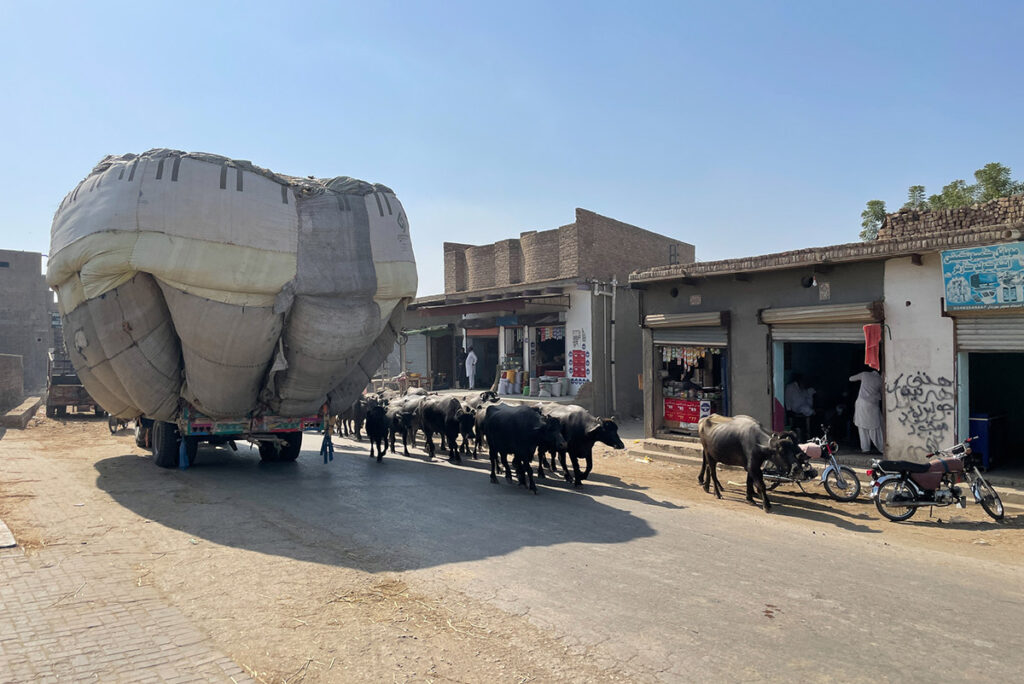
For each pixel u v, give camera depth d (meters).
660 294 14.77
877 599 5.69
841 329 11.57
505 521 8.35
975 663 4.47
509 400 20.44
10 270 41.22
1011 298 9.32
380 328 11.27
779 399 12.62
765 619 5.20
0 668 4.13
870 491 9.40
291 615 5.19
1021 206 12.69
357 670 4.29
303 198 10.41
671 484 11.30
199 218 9.42
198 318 9.74
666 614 5.28
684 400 14.62
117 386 11.23
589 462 11.41
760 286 12.77
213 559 6.58
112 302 9.91
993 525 8.41
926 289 10.45
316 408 11.93
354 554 6.83
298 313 10.25
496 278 25.78
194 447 12.32
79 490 9.86
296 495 9.80
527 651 4.60
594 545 7.27
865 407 11.83
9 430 18.12
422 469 12.59
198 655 4.43
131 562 6.42
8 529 7.31
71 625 4.85
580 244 22.02
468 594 5.70
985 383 13.72
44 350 42.56
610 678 4.21
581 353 20.59
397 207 11.55
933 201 23.17
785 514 9.08
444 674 4.25
